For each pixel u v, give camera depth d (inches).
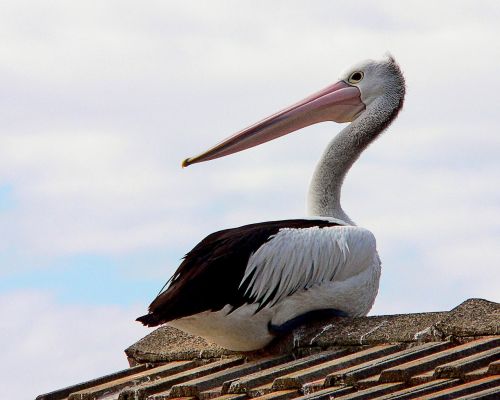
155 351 556.4
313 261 527.5
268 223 550.6
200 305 503.5
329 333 505.4
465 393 388.8
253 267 515.8
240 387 462.9
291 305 524.4
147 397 487.2
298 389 446.6
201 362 541.0
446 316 473.4
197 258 521.3
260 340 520.7
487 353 427.5
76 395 519.5
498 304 472.4
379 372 439.5
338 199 629.9
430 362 431.2
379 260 562.3
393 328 486.3
